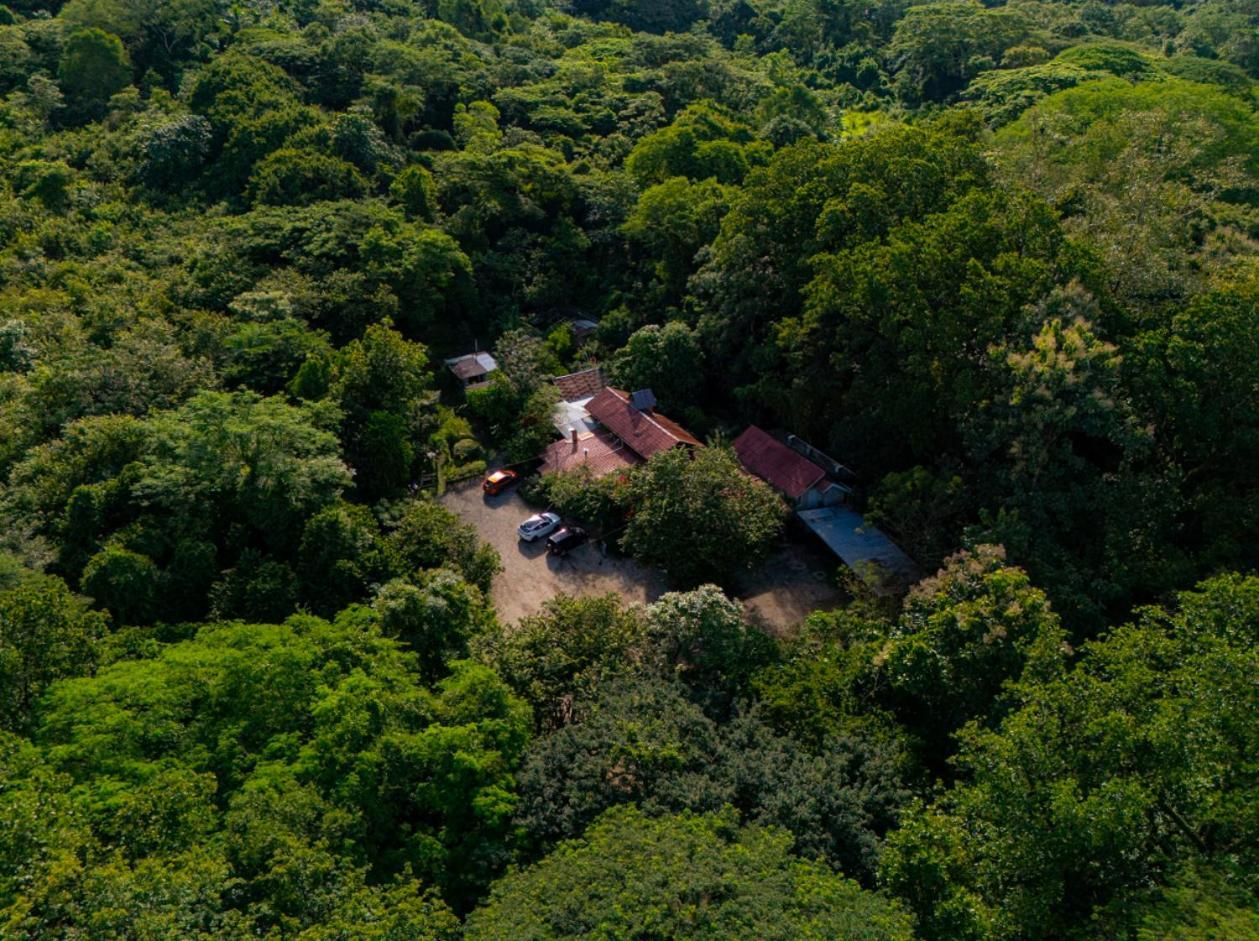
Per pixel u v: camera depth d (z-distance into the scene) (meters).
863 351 43.19
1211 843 21.48
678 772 24.92
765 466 45.41
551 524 44.91
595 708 27.47
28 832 17.95
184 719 24.16
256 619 33.50
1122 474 33.91
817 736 27.62
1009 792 20.91
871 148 45.69
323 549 36.03
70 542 34.78
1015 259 36.25
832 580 41.16
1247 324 33.06
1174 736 20.11
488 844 23.28
